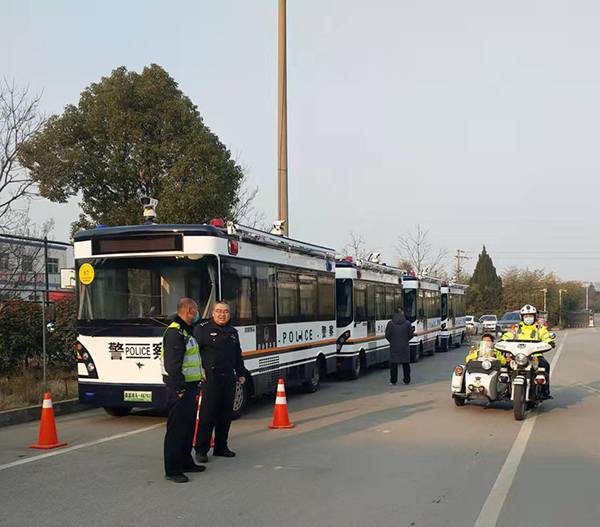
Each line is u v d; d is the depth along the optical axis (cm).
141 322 997
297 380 1355
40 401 1157
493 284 7562
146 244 1011
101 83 1884
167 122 1861
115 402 1002
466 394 1170
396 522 556
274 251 1260
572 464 766
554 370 1997
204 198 1783
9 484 677
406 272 2403
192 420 707
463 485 674
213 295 998
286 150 1811
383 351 2016
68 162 1716
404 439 916
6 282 1388
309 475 714
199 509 592
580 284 9819
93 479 697
